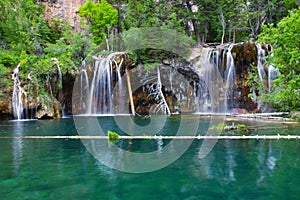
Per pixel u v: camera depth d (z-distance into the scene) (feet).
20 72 49.08
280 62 37.17
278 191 11.27
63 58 56.54
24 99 46.60
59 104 51.67
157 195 11.06
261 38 38.93
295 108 41.22
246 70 55.88
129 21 63.41
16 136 26.91
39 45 62.80
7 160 16.96
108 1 82.64
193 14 70.18
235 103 56.59
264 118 39.99
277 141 22.06
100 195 11.04
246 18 80.07
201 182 12.58
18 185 12.23
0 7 58.23
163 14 61.98
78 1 92.38
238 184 12.21
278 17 80.53
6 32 58.70
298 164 15.21
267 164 15.34
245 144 21.03
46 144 22.39
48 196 10.91
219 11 70.59
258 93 52.90
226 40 81.76
